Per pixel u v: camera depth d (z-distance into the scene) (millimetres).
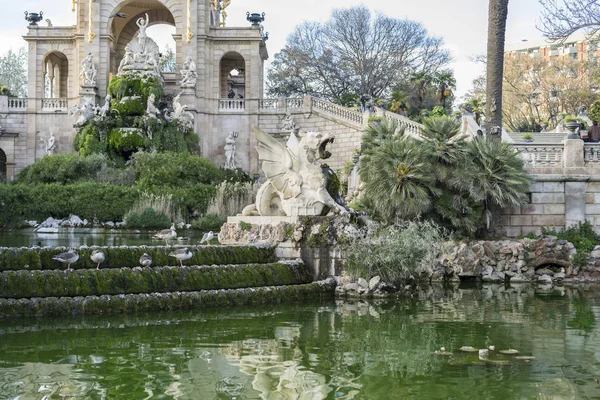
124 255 16688
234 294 16938
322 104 53062
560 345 12781
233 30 57406
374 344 12789
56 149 57094
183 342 12742
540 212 25422
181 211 41062
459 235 23781
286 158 20703
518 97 70062
